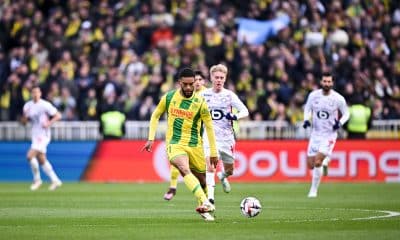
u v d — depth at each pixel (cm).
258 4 8388
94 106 7644
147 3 8550
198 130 3534
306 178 7125
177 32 8356
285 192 5672
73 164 7300
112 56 7969
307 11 8356
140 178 7231
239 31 8188
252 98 7562
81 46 8250
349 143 7119
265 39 8175
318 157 5266
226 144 4378
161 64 7894
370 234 2931
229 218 3619
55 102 7712
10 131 7375
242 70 7712
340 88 7625
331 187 6259
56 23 8456
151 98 7544
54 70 7944
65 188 6238
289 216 3703
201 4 8512
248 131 7238
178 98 3503
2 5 8669
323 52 7981
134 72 7812
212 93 4362
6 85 7912
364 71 8031
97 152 7275
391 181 7094
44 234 2972
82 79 7806
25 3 8656
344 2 8438
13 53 8169
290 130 7212
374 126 7256
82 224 3362
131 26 8338
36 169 6181
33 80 7912
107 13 8462
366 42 8231
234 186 6438
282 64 7756
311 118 5825
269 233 2970
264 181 7125
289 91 7625
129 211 4056
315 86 7731
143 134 7275
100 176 7262
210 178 4153
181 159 3444
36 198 5050
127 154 7250
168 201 4800
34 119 6178
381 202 4653
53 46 8244
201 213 3403
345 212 3919
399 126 7225
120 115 7250
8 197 5166
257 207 3528
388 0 8556
